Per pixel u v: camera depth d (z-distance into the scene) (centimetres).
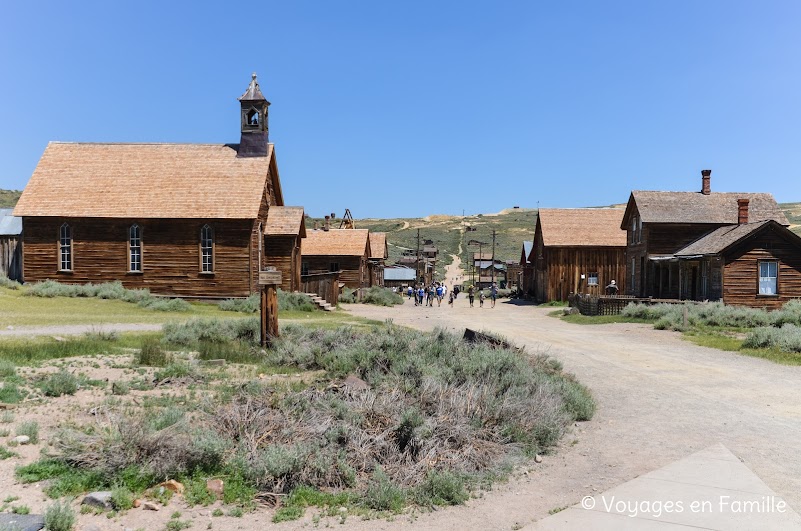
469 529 681
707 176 4694
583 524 673
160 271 3766
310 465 807
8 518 650
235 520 700
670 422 1142
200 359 1612
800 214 17325
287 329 2028
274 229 4066
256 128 4066
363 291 5666
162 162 4028
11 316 2528
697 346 2255
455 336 1809
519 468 885
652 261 4375
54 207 3791
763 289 3500
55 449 848
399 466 848
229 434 920
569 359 1925
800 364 1817
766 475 829
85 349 1652
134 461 801
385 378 1277
